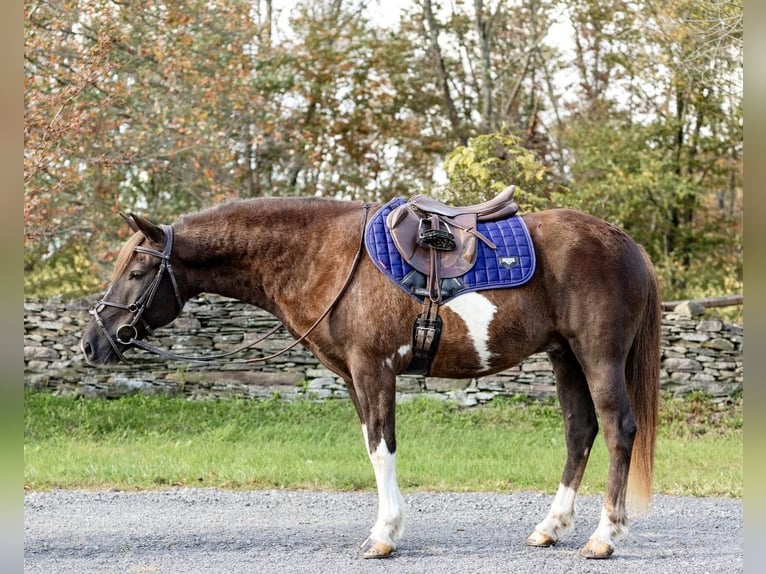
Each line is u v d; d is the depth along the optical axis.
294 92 15.88
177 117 13.04
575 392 5.27
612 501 4.87
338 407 10.29
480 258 4.94
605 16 17.69
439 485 7.11
